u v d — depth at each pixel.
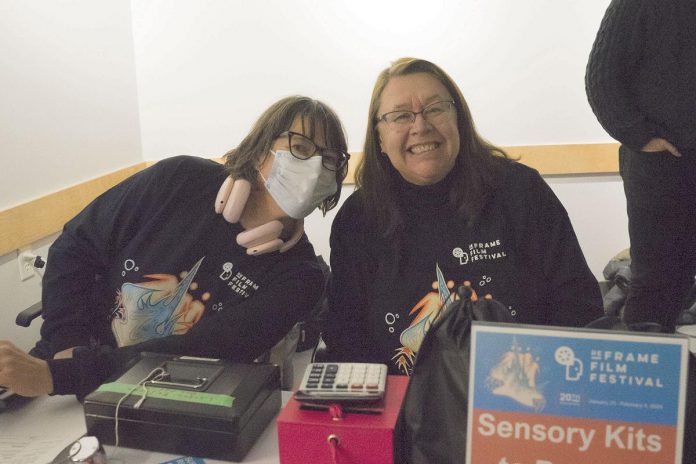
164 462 0.98
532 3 2.88
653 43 1.60
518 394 0.76
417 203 1.41
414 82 1.32
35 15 2.29
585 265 1.39
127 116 3.03
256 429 1.03
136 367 1.12
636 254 1.96
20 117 2.22
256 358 1.36
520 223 1.38
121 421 1.00
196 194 1.44
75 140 2.57
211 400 1.00
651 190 1.80
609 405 0.74
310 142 1.36
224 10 3.02
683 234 1.86
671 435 0.72
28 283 2.24
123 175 2.93
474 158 1.38
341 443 0.89
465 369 0.84
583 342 0.74
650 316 2.00
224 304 1.40
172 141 3.19
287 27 3.02
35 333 2.27
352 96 3.07
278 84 3.09
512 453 0.76
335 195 1.51
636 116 1.69
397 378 1.03
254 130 1.41
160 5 3.03
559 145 3.00
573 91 2.96
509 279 1.36
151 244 1.42
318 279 1.42
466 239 1.37
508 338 0.76
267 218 1.44
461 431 0.83
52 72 2.40
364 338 1.44
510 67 2.96
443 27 2.95
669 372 0.72
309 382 0.96
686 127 1.64
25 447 1.06
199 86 3.11
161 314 1.40
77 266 1.44
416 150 1.32
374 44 3.00
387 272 1.40
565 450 0.75
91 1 2.67
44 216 2.30
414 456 0.86
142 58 3.09
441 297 1.36
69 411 1.19
